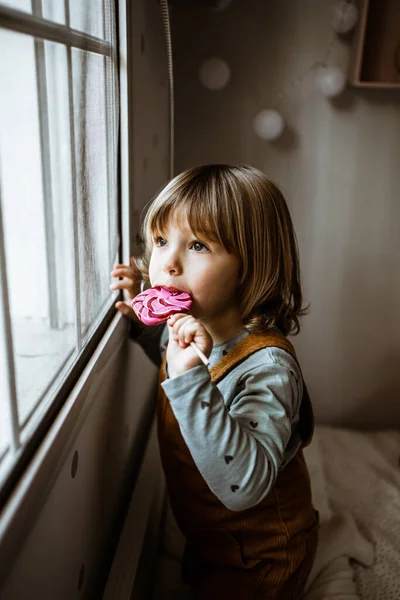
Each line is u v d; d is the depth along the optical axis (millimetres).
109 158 919
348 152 1552
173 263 803
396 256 1641
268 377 813
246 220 823
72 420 670
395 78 1447
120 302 1021
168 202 812
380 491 1391
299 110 1521
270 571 917
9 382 533
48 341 738
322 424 1803
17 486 526
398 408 1775
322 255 1641
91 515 843
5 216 608
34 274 719
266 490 727
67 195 708
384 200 1592
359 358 1734
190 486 942
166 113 1438
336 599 1040
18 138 619
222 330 885
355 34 1409
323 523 1263
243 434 719
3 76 527
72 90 680
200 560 978
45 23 577
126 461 1124
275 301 920
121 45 919
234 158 1560
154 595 1077
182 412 706
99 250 872
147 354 1124
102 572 951
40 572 602
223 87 1505
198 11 1454
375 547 1205
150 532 1081
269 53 1479
